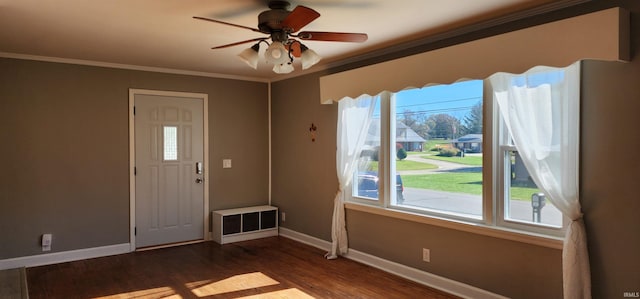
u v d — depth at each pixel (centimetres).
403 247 399
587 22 244
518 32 278
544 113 282
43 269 426
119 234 488
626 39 241
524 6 283
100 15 299
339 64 465
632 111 247
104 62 471
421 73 345
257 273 412
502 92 307
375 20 312
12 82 426
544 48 264
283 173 572
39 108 440
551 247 286
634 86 246
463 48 312
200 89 541
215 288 370
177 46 394
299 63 470
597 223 263
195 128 538
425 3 276
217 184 557
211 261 454
